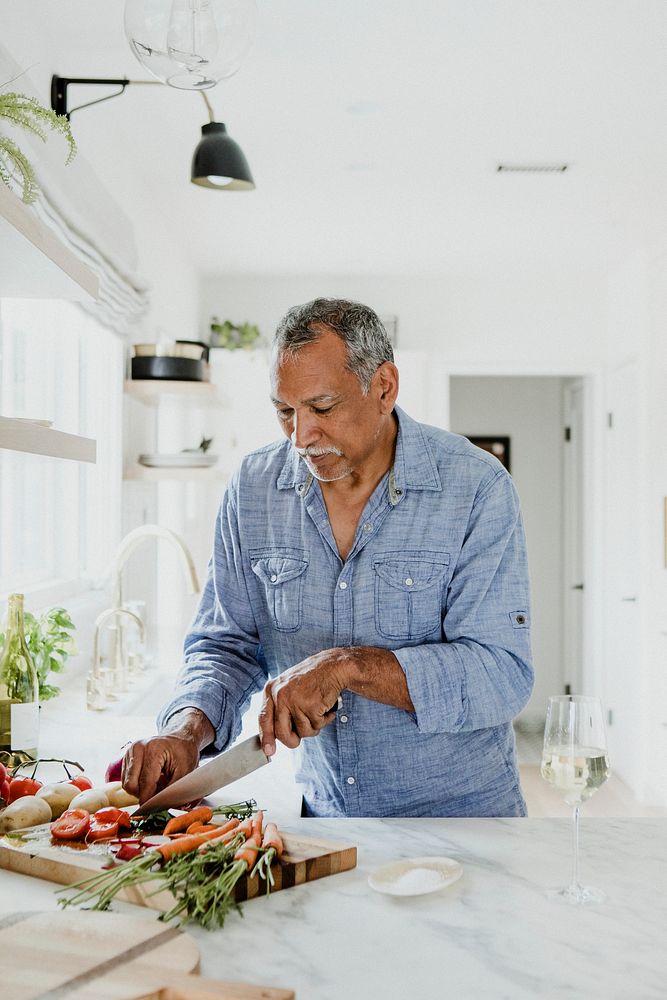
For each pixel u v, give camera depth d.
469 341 5.47
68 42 2.53
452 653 1.41
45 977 0.85
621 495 5.16
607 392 5.43
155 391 3.30
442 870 1.14
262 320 5.44
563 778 1.10
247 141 3.36
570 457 6.47
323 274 5.37
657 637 4.54
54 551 3.01
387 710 1.50
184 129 3.23
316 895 1.09
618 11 2.46
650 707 4.62
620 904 1.07
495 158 3.54
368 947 0.97
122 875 1.06
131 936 0.93
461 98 3.00
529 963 0.94
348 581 1.54
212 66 1.43
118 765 1.52
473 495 1.52
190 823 1.24
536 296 5.48
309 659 1.38
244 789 1.66
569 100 3.02
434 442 1.58
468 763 1.54
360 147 3.42
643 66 2.78
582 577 6.08
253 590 1.63
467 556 1.51
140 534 2.51
